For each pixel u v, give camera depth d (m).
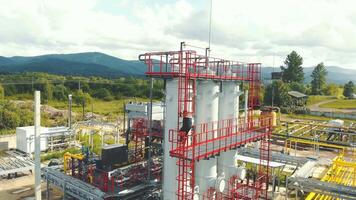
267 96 68.94
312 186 15.71
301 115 64.44
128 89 90.75
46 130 30.55
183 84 13.31
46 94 75.81
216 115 15.13
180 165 12.75
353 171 22.09
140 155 19.70
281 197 19.91
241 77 17.19
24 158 26.09
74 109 65.88
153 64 14.32
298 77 109.06
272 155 22.17
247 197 15.92
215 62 15.69
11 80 87.31
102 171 16.81
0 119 40.66
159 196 16.14
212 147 13.87
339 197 14.98
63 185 16.62
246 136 16.58
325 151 33.81
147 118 18.55
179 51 13.19
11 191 20.34
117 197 15.02
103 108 70.12
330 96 103.75
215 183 14.31
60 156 27.38
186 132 12.75
